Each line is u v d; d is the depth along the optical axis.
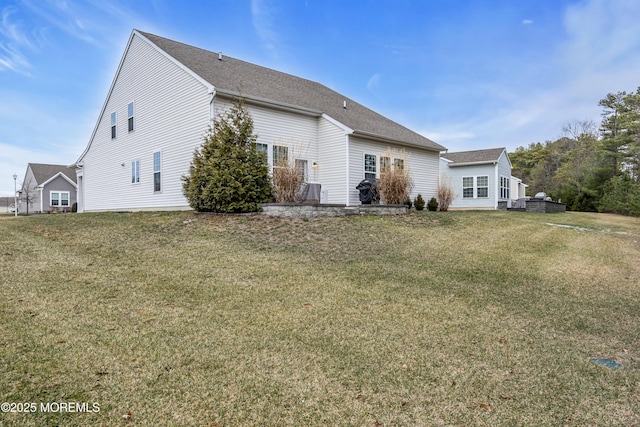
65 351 3.32
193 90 12.34
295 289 5.42
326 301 4.99
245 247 7.79
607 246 9.70
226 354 3.46
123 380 2.95
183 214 11.38
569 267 7.45
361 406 2.79
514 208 20.55
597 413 2.85
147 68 14.52
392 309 4.82
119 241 8.27
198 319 4.24
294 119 13.74
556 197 28.86
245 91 12.50
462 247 8.64
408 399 2.91
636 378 3.39
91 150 18.31
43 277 5.50
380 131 15.45
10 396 2.64
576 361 3.68
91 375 2.98
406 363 3.47
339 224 10.23
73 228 9.95
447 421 2.67
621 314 5.10
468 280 6.28
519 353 3.79
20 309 4.22
